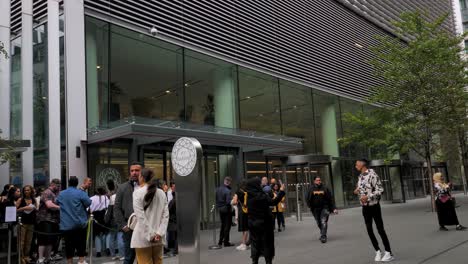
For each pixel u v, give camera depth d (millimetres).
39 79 12094
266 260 6633
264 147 16125
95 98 12289
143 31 13852
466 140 24484
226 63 16938
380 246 8883
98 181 11641
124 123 11320
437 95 17312
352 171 23500
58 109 11477
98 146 11859
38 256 8836
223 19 16906
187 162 7285
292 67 19938
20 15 12539
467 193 32594
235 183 15789
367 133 18906
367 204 7391
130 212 6480
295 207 18703
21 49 11945
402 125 17547
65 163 11242
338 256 7973
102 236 9539
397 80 18000
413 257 7352
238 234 12805
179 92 14906
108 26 12883
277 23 19531
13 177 11445
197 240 7023
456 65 17828
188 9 15477
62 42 11922
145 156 12984
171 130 11484
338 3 24484
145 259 5223
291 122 19828
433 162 31016
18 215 8492
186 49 15383
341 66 23406
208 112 15906
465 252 7539
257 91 18234
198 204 7090
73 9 12016
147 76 13875
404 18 19172
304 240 10586
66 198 7582
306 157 18672
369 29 26500
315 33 21906
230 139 13430
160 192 5457
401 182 25422
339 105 23094
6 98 11172
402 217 15133
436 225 12000
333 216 17266
